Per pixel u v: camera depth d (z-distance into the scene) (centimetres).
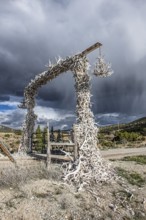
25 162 1256
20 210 760
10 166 1119
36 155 1527
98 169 1101
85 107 1177
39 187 911
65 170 1102
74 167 1099
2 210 748
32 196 844
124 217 845
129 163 1418
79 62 1200
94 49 1166
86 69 1202
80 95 1185
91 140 1145
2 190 870
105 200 919
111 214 840
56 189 921
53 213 775
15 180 934
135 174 1217
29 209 770
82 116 1166
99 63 1174
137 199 972
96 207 860
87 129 1154
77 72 1204
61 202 837
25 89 1708
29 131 1697
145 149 2409
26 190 878
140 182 1138
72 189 956
